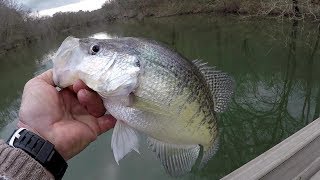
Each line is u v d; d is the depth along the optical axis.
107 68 0.27
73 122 0.29
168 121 0.27
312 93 1.85
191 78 0.28
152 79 0.27
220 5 4.75
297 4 3.00
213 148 0.31
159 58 0.27
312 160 0.43
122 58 0.27
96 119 0.30
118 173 1.01
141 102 0.26
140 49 0.27
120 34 4.69
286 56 2.47
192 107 0.28
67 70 0.28
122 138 0.27
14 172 0.23
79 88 0.27
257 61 2.45
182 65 0.28
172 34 4.11
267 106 1.63
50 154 0.25
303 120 1.54
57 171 0.25
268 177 0.39
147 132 0.27
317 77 2.05
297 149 0.43
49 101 0.29
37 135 0.25
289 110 1.65
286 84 1.98
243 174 0.40
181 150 0.29
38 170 0.23
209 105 0.29
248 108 1.58
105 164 1.07
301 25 3.01
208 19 4.72
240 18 3.95
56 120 0.29
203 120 0.29
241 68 2.33
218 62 2.54
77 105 0.30
